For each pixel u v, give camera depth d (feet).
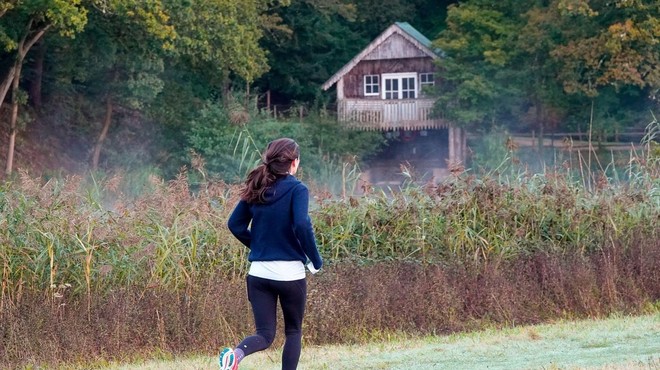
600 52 346.33
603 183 127.54
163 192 110.42
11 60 306.76
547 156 350.84
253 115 342.03
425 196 119.03
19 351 93.61
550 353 84.38
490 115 378.53
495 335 100.12
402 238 115.14
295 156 59.57
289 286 59.06
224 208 108.88
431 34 493.77
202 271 104.22
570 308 115.85
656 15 342.44
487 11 378.12
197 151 323.16
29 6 247.50
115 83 318.65
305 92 451.94
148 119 337.93
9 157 284.20
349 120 385.70
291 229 59.11
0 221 97.81
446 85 391.65
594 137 369.91
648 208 127.34
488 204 118.42
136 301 99.50
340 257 112.06
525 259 118.52
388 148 414.00
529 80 370.53
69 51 310.24
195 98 346.54
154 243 102.32
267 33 419.33
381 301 108.37
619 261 121.08
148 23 265.95
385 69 410.11
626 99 390.63
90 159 322.14
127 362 94.38
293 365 59.98
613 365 72.54
